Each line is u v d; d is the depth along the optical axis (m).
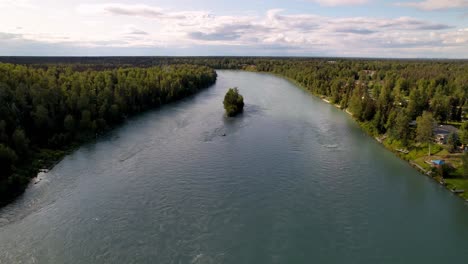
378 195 57.19
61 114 83.12
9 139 65.69
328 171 66.06
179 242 42.94
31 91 83.38
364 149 80.69
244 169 65.25
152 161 68.38
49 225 45.88
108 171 63.31
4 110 70.69
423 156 73.56
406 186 61.16
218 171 64.00
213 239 43.81
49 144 73.50
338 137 89.75
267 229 46.41
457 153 72.81
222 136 85.94
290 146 79.75
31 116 76.94
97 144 78.38
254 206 52.00
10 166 58.38
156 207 50.84
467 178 60.66
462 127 80.69
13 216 48.03
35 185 57.56
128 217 48.09
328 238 45.03
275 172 64.44
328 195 56.34
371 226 48.16
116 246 41.78
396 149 79.69
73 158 69.75
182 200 53.03
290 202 53.59
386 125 89.69
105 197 53.53
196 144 79.31
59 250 40.88
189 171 63.72
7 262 38.62
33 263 38.62
